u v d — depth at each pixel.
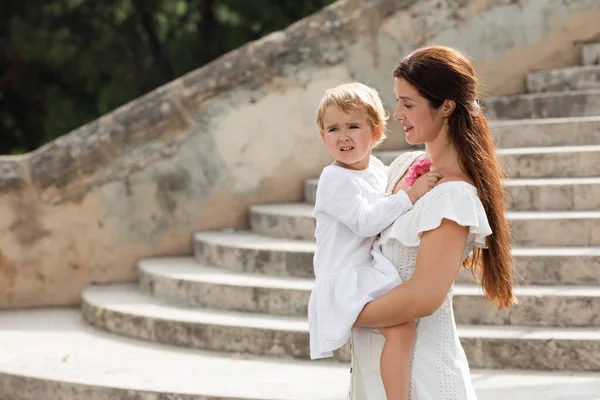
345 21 9.94
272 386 6.22
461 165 3.73
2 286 9.57
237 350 7.16
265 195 9.77
